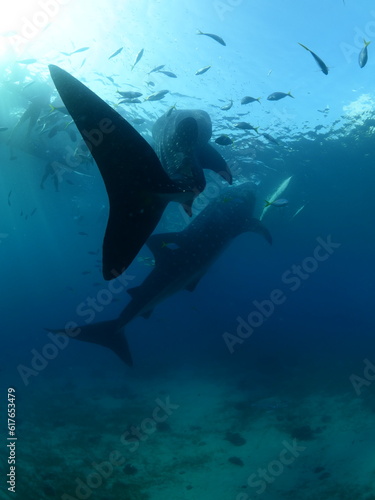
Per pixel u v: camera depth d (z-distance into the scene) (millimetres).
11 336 53531
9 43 12805
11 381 23766
